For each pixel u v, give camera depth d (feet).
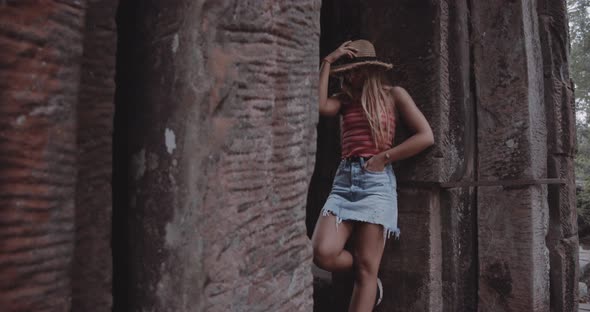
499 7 8.93
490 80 9.00
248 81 3.29
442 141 7.59
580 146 39.11
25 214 2.36
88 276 2.89
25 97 2.34
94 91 2.95
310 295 3.94
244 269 3.26
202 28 3.02
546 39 10.39
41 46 2.39
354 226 6.96
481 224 8.96
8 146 2.29
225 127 3.12
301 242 3.84
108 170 3.02
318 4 4.00
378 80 6.91
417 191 7.82
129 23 3.38
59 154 2.49
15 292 2.32
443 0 7.84
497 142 8.91
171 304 3.04
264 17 3.40
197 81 3.00
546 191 9.80
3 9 2.25
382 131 6.67
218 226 3.07
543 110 9.84
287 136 3.67
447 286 8.05
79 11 2.55
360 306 6.58
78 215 2.84
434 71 7.59
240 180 3.23
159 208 3.13
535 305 8.53
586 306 13.41
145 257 3.19
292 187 3.74
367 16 8.34
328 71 6.92
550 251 10.30
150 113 3.20
